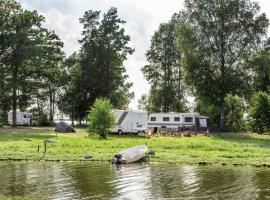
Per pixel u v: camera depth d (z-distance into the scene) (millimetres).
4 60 70062
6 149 35281
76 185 20406
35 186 20094
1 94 68875
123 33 82312
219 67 65188
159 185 20516
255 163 27766
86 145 38406
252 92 64250
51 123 89938
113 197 17797
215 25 64500
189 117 63938
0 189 19328
